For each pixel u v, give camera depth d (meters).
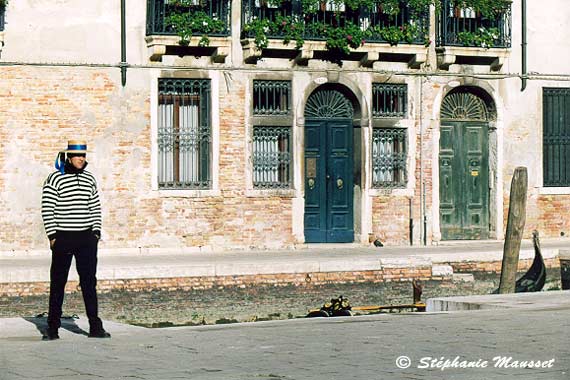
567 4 39.66
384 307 26.42
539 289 31.14
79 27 33.91
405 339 17.27
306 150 36.75
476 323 19.00
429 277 31.67
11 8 33.22
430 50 38.00
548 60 39.66
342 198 37.16
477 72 38.69
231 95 35.41
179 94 35.03
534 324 18.72
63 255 18.34
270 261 30.52
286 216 36.00
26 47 33.41
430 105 37.94
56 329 18.41
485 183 38.97
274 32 35.47
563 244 37.88
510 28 38.88
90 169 33.97
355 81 36.88
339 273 30.56
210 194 35.09
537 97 39.44
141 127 34.44
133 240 34.31
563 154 39.75
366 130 36.94
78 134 33.88
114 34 34.28
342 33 35.97
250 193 35.53
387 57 37.41
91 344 17.56
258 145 35.91
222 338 17.84
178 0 34.38
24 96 33.34
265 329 18.97
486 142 38.97
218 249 35.16
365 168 36.97
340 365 15.03
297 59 36.06
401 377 14.10
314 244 36.53
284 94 36.19
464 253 33.00
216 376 14.44
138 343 17.53
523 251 33.47
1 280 27.36
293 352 16.20
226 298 29.38
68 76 33.78
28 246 33.41
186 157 35.16
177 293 28.88
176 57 34.84
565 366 14.79
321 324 19.62
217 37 34.78
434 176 37.94
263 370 14.79
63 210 18.34
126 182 34.28
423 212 37.75
